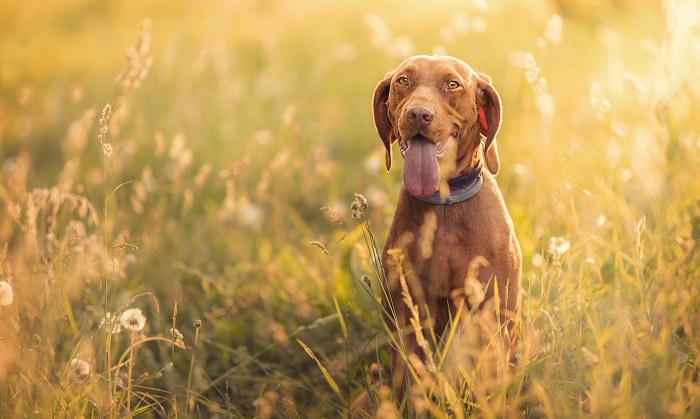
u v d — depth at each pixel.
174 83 8.77
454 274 3.52
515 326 3.60
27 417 3.37
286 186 6.50
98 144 6.70
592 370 3.16
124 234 4.75
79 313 4.47
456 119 3.38
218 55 8.89
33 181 7.31
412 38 10.06
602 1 6.73
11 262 4.32
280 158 5.66
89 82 10.27
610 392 3.04
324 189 6.87
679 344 3.40
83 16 13.69
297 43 11.43
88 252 4.36
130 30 12.45
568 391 3.24
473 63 5.84
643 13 6.19
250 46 11.19
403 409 3.30
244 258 5.61
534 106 5.88
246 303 5.00
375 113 3.69
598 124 5.19
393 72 3.68
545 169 5.17
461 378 3.25
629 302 3.65
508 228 3.56
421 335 3.07
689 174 4.08
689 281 3.56
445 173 3.35
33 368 3.57
